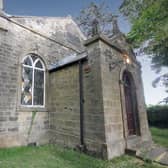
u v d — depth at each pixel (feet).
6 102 25.27
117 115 24.73
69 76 28.43
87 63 25.61
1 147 23.67
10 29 27.81
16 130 25.86
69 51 39.45
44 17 37.19
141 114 31.40
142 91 34.58
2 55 25.96
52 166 18.17
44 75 32.27
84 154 22.94
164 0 14.01
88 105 24.30
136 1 16.56
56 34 39.55
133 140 26.45
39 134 28.84
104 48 25.36
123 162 20.35
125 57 30.30
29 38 30.76
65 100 28.30
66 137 26.71
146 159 21.35
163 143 32.60
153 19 14.92
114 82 26.05
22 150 23.84
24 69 29.25
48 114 30.94
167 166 19.85
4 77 25.66
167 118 57.36
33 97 29.66
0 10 28.43
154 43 15.70
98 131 22.24
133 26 16.17
